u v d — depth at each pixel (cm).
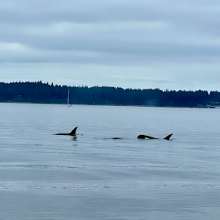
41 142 5134
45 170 2845
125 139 5909
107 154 3909
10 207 1823
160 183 2425
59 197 2031
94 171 2839
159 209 1827
